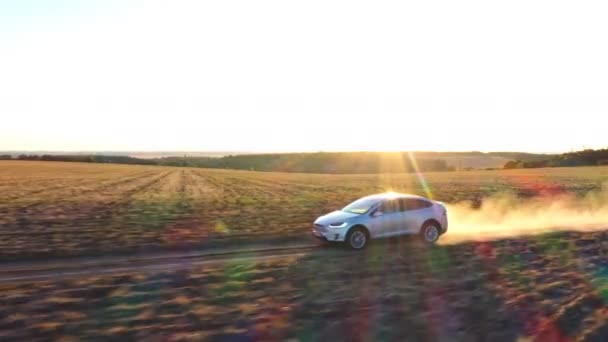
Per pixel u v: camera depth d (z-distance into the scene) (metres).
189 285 11.65
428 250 15.75
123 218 23.03
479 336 9.26
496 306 10.58
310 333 9.12
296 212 26.50
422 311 10.23
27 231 18.88
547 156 129.62
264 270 13.12
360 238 16.11
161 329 9.05
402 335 9.16
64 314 9.62
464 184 53.69
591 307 10.66
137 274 12.64
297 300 10.70
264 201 33.47
